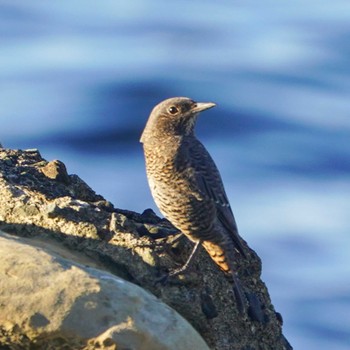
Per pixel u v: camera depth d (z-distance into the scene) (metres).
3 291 11.35
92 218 13.30
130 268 12.91
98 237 13.06
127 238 13.12
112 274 12.31
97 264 12.90
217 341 13.04
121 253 12.98
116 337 11.20
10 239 12.18
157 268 12.97
